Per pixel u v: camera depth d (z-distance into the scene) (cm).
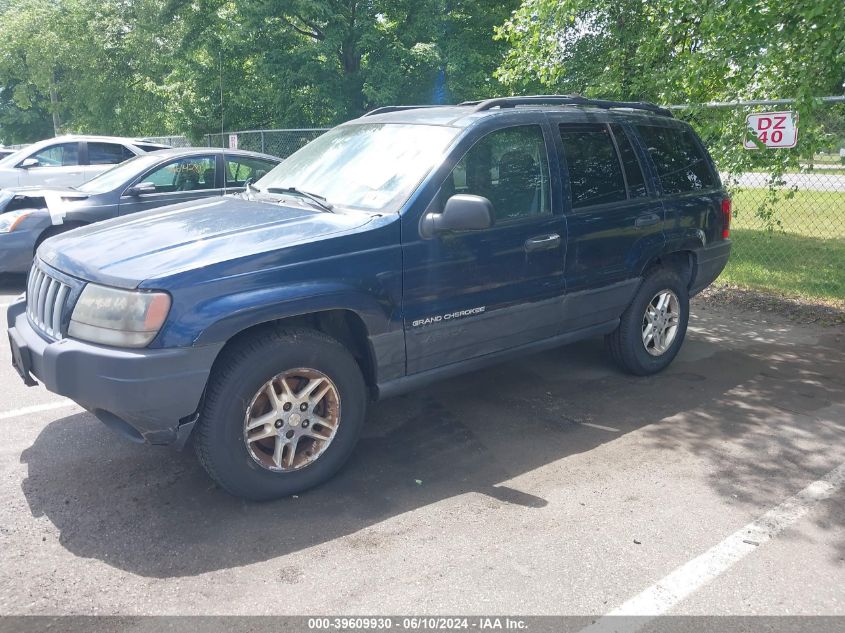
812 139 687
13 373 541
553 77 917
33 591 285
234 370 330
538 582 293
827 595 288
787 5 660
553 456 410
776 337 661
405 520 340
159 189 856
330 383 362
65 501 355
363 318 365
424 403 490
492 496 363
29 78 3177
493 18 1758
